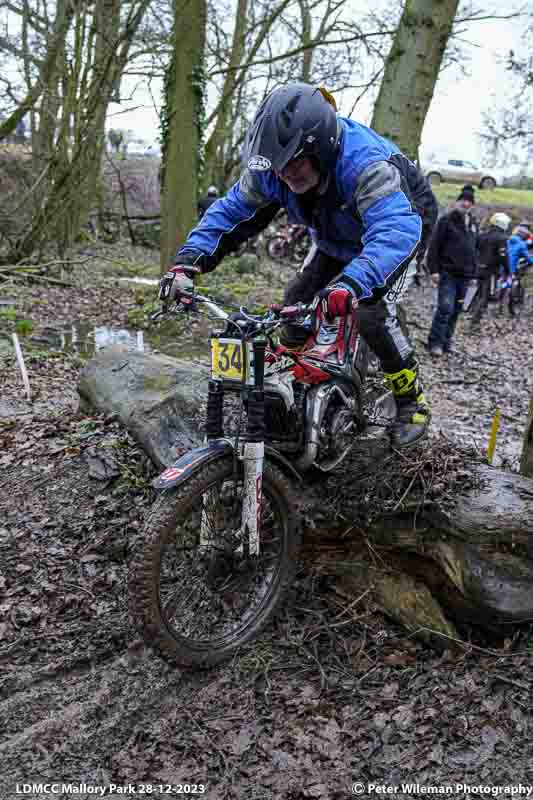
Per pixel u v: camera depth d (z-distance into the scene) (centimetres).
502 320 1158
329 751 226
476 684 247
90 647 274
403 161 260
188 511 242
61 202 1159
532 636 264
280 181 265
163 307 271
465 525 262
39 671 261
